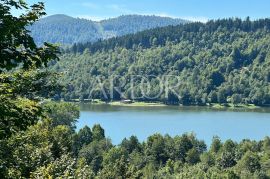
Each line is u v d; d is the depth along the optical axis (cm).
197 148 13950
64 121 12194
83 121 19038
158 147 12988
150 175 10744
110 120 19625
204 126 18538
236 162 12388
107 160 10594
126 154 11712
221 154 12462
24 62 1098
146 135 16225
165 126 18250
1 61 1058
